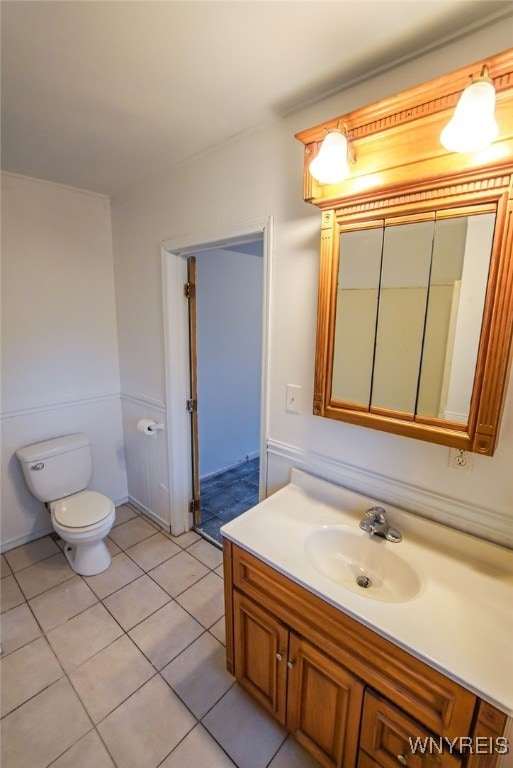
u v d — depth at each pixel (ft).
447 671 2.70
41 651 5.48
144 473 8.98
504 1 2.96
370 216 3.81
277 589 3.90
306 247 4.75
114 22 3.21
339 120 3.69
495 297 3.14
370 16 3.12
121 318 8.70
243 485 11.01
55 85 4.15
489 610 3.22
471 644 2.90
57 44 3.48
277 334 5.29
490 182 3.07
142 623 6.01
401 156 3.45
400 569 3.92
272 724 4.54
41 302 7.63
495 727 2.54
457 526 4.02
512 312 3.09
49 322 7.80
